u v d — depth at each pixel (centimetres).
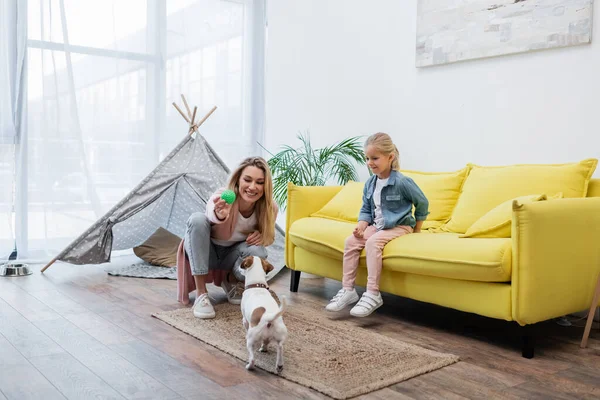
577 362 208
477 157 321
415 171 326
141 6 441
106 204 432
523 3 293
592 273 232
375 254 256
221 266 285
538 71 292
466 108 326
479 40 313
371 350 214
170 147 460
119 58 433
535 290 207
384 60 373
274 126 471
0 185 387
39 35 396
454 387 181
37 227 402
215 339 223
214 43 480
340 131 407
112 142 433
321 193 332
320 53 423
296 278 321
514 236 207
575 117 278
